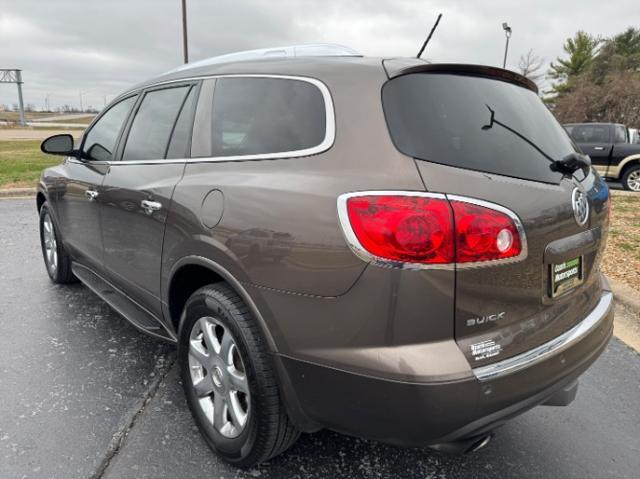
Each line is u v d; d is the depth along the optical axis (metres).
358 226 1.70
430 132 1.82
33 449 2.38
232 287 2.12
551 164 2.08
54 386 2.93
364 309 1.71
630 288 4.59
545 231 1.89
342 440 2.51
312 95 2.09
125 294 3.33
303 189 1.89
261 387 2.02
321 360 1.82
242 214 2.05
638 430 2.68
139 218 2.79
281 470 2.29
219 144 2.42
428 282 1.64
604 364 3.42
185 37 21.45
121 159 3.21
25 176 11.98
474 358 1.72
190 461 2.33
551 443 2.55
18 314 3.94
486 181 1.77
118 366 3.18
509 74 2.23
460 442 1.84
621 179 12.19
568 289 2.12
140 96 3.26
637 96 30.70
